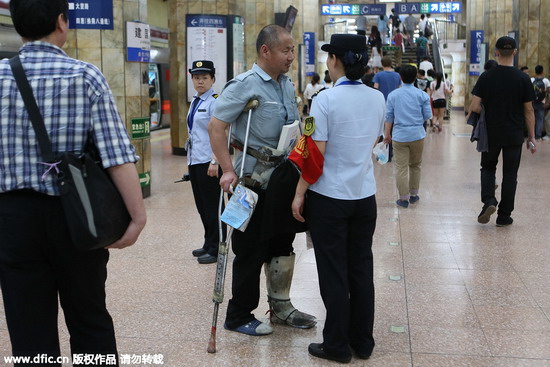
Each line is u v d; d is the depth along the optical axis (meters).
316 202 3.46
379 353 3.60
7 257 2.35
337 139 3.40
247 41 17.25
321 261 3.48
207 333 3.89
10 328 2.42
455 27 37.06
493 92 6.34
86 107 2.33
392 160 12.38
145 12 8.42
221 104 3.59
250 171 3.69
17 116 2.30
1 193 2.34
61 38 2.45
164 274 5.10
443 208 7.67
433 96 19.11
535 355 3.55
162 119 21.34
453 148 14.32
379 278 4.95
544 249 5.75
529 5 16.56
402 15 37.88
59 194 2.30
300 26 25.23
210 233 5.53
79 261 2.42
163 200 8.37
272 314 4.05
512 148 6.45
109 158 2.34
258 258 3.78
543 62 16.59
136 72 8.21
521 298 4.47
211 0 12.79
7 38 12.11
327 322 3.49
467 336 3.82
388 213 7.41
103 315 2.56
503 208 6.64
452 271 5.11
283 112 3.69
